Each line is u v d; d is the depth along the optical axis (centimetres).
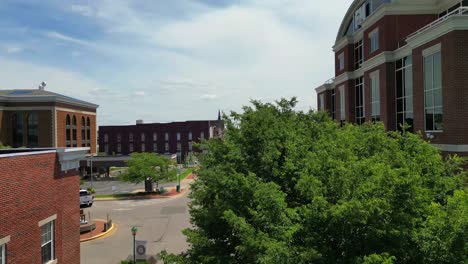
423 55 2325
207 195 1577
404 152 1252
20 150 1828
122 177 5481
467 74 1966
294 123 1761
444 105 2073
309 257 835
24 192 1378
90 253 2648
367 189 886
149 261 2283
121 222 3647
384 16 2947
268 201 1001
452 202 885
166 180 5656
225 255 1307
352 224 862
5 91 8031
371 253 848
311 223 923
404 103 2753
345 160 1081
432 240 880
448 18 1988
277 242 901
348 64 3894
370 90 3275
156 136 13175
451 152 2011
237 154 1463
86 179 7688
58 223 1609
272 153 1397
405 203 909
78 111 8469
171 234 3142
